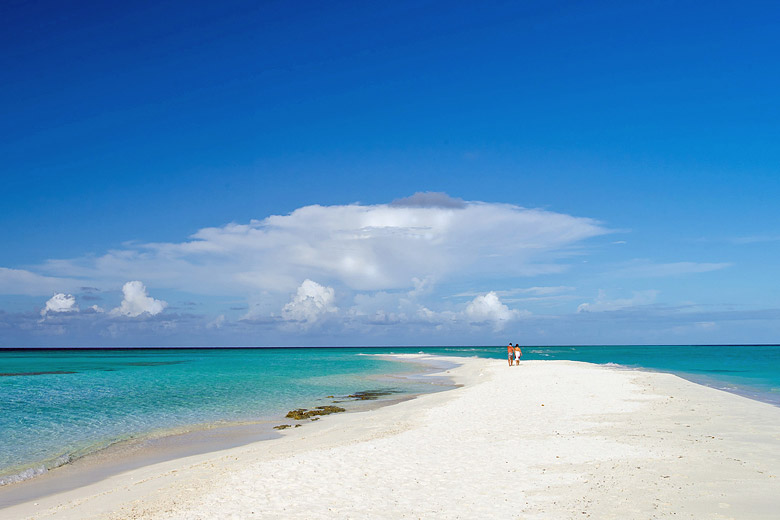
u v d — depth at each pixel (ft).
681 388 104.27
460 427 67.10
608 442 55.21
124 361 373.40
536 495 38.52
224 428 84.48
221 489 42.86
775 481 40.09
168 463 59.47
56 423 89.92
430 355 449.48
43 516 40.47
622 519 32.89
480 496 38.75
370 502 38.24
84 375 210.38
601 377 129.39
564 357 349.41
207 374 213.05
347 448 56.18
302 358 427.74
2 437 77.87
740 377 157.28
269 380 178.70
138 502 41.37
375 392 136.67
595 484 40.57
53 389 148.87
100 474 56.75
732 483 39.75
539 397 93.40
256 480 44.96
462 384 153.69
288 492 41.24
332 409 100.42
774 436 56.85
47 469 59.52
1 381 178.50
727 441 54.60
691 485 39.52
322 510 36.86
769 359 311.06
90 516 38.83
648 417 70.08
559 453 51.08
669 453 49.73
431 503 37.60
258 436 76.69
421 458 50.72
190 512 37.50
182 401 119.65
